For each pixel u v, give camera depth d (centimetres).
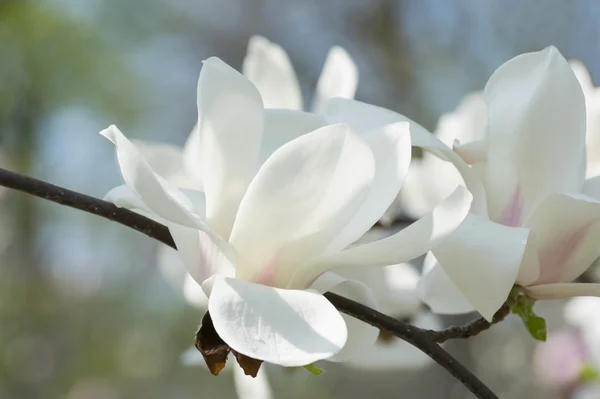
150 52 379
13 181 118
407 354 137
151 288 438
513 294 121
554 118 120
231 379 405
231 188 116
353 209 115
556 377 206
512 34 328
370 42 345
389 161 115
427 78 335
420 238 113
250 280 115
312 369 121
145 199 113
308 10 359
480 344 296
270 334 111
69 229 413
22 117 340
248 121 116
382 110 120
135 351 423
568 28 320
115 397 414
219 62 116
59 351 409
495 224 118
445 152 121
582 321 186
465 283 117
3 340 390
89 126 377
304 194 114
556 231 120
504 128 121
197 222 113
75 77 346
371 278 132
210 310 112
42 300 405
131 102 371
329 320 112
